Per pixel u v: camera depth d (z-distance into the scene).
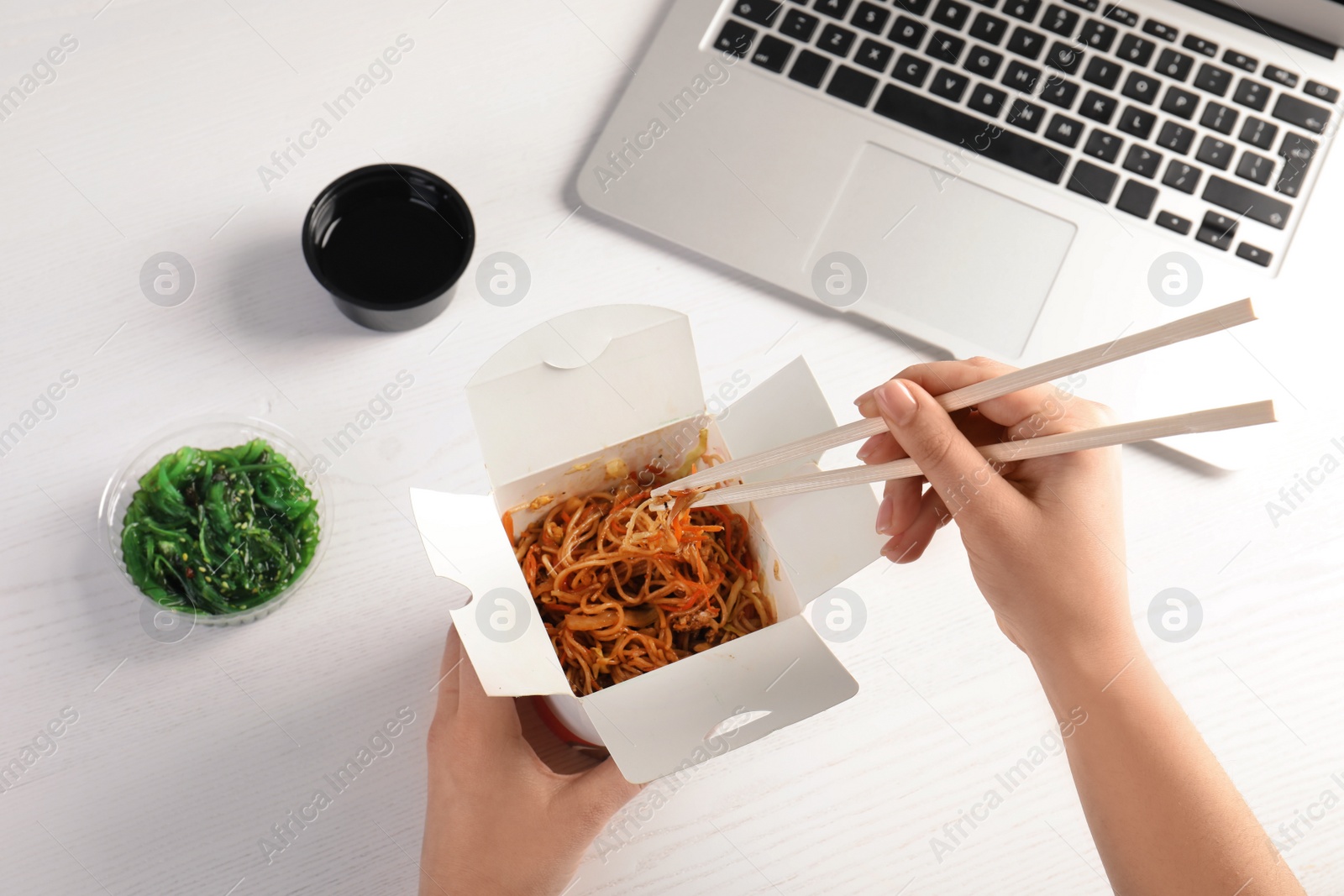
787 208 0.98
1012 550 0.75
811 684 0.69
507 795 0.76
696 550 0.85
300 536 0.88
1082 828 0.91
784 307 1.00
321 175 1.01
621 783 0.75
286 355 0.96
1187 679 0.95
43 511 0.91
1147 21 1.03
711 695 0.70
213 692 0.89
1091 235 0.98
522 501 0.84
